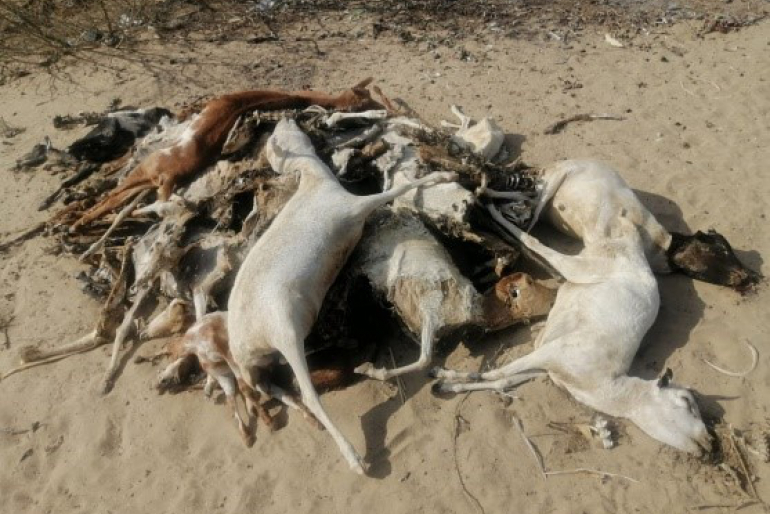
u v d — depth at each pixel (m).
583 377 2.76
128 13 5.39
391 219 3.12
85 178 3.87
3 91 4.72
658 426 2.70
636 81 4.29
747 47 4.51
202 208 3.27
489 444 2.76
